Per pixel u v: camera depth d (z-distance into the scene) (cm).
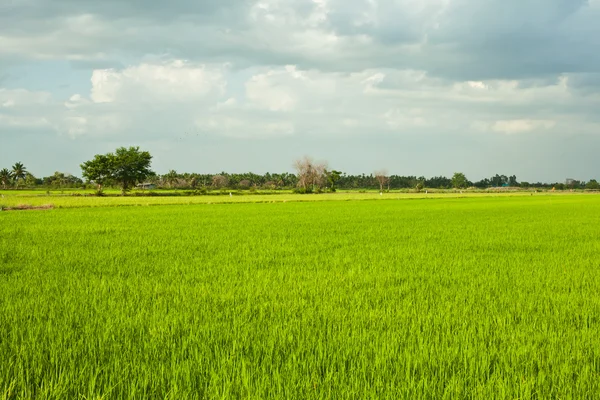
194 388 404
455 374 437
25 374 426
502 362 466
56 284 859
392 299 753
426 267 1091
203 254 1313
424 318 631
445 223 2536
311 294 790
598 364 466
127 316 634
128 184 9738
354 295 782
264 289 833
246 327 578
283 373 428
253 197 7794
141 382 407
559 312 673
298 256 1274
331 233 1955
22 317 618
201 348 495
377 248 1459
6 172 14488
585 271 1038
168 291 813
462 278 952
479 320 625
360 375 431
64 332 549
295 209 4181
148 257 1248
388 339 533
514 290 832
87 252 1331
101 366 441
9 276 948
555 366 455
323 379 422
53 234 1864
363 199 7075
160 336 536
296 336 548
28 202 4984
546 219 2856
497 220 2775
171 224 2425
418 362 459
